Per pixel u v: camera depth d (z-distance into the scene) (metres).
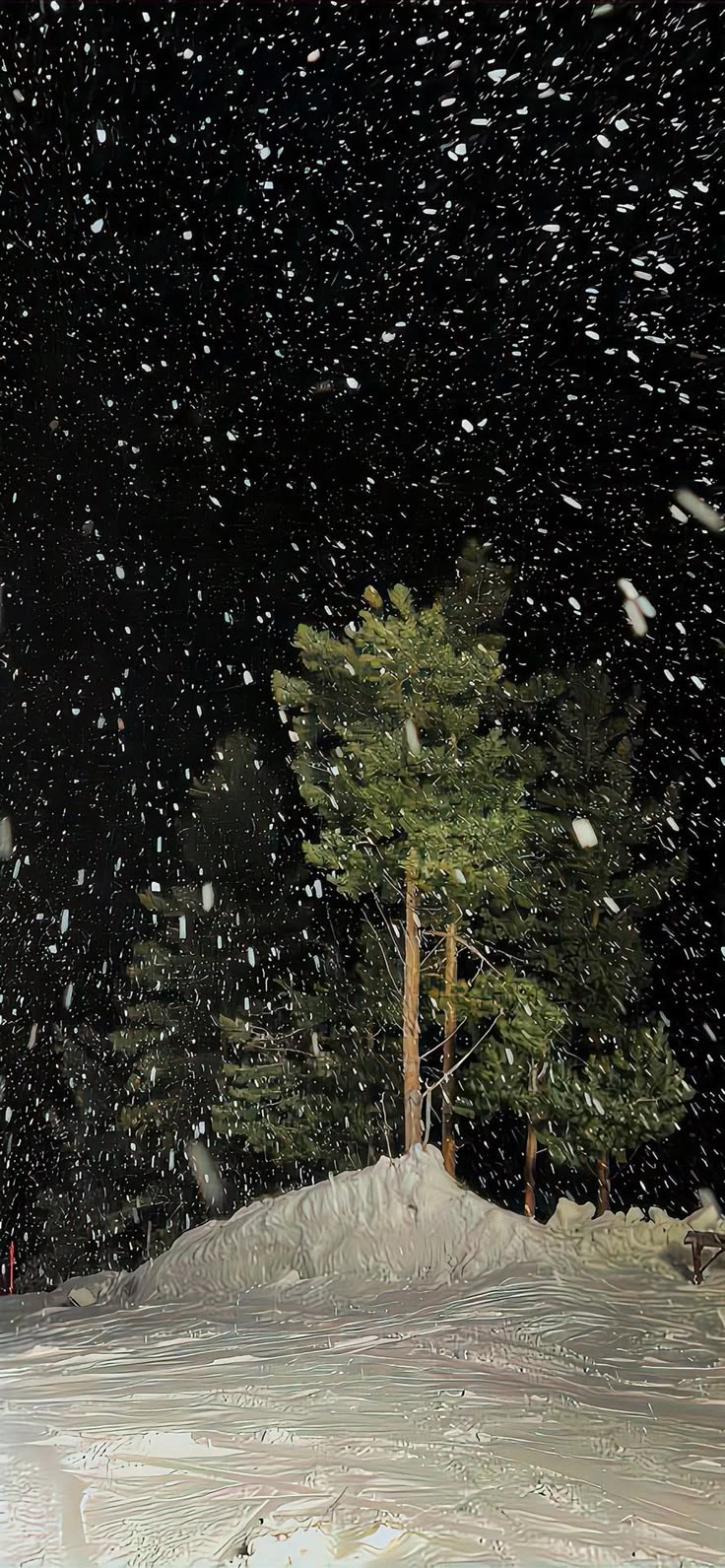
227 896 32.94
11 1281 35.06
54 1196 35.84
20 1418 8.28
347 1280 16.52
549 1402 8.97
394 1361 10.66
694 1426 8.41
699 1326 12.40
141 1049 33.34
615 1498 6.45
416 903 23.02
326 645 23.84
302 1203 18.22
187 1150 32.19
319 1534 5.48
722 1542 5.79
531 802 27.17
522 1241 16.45
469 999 24.20
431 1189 17.64
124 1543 5.45
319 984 29.47
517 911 25.20
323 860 23.25
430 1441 7.55
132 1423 8.03
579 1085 24.56
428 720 23.70
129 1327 14.59
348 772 22.98
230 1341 12.31
